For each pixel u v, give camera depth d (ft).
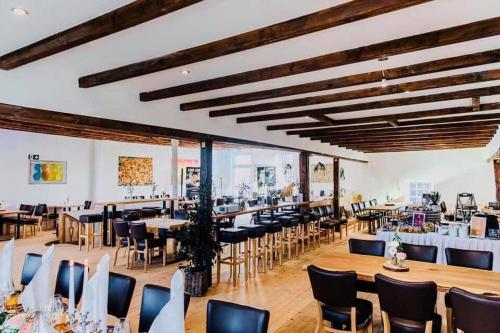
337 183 35.01
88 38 8.67
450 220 22.66
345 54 10.48
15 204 32.09
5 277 8.34
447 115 19.12
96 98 13.89
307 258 22.50
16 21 8.55
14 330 5.72
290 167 46.55
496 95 15.21
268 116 20.39
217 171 51.24
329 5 7.78
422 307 7.99
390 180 42.45
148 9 7.36
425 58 11.12
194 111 18.52
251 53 10.83
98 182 37.68
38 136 33.81
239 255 20.07
